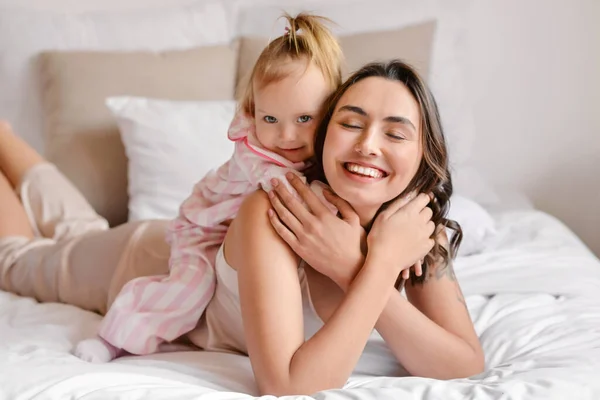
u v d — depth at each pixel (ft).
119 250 5.63
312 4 9.25
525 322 4.87
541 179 9.51
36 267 6.10
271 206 4.18
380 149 3.91
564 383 3.71
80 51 8.41
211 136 7.49
